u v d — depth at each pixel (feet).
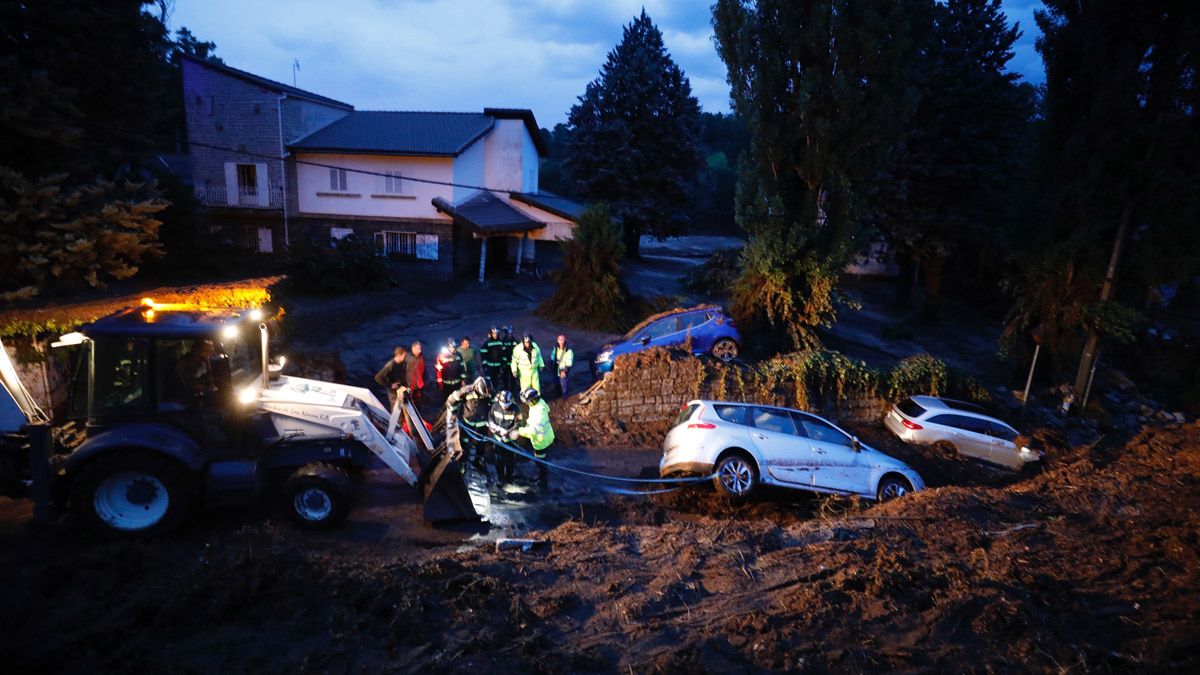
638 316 82.17
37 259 48.88
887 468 35.63
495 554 23.93
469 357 48.55
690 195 147.13
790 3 57.93
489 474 35.19
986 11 84.33
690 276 111.65
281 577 19.93
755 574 21.68
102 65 57.11
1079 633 17.25
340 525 27.58
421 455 34.01
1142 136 60.08
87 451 24.00
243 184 102.32
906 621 17.90
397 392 32.45
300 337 65.57
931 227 89.56
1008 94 84.64
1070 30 63.26
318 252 84.94
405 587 19.67
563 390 52.60
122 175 63.62
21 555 23.50
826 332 77.87
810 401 49.47
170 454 24.49
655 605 19.66
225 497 25.95
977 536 24.21
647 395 47.29
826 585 19.97
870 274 131.75
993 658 16.15
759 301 62.95
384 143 101.76
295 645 16.87
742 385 47.96
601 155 139.54
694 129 145.18
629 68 137.59
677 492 34.99
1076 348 66.54
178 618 17.78
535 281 108.68
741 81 60.54
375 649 16.69
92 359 25.02
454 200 103.40
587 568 22.52
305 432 27.76
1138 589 19.58
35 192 49.16
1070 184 63.26
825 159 58.29
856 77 57.57
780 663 16.15
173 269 74.90
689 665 16.01
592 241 78.64
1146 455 35.32
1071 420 62.34
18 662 15.62
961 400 50.26
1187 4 57.00
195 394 25.80
